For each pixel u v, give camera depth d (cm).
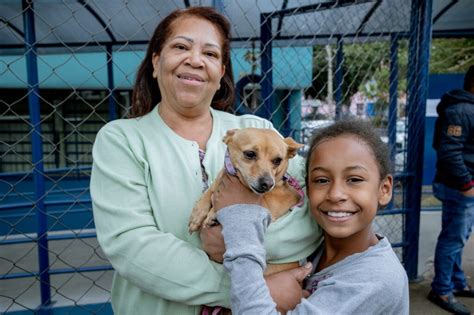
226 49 180
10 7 359
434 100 735
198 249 142
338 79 535
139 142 156
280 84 547
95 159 154
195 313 146
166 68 161
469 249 511
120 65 671
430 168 755
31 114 330
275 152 161
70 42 541
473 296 395
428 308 380
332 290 127
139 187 148
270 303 119
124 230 138
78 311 332
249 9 381
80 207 482
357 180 137
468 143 368
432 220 624
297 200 159
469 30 593
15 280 387
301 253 153
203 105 168
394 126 533
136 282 138
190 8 171
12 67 654
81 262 423
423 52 393
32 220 488
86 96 764
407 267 427
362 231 143
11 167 750
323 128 155
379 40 569
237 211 134
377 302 126
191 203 152
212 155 165
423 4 387
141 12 389
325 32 524
